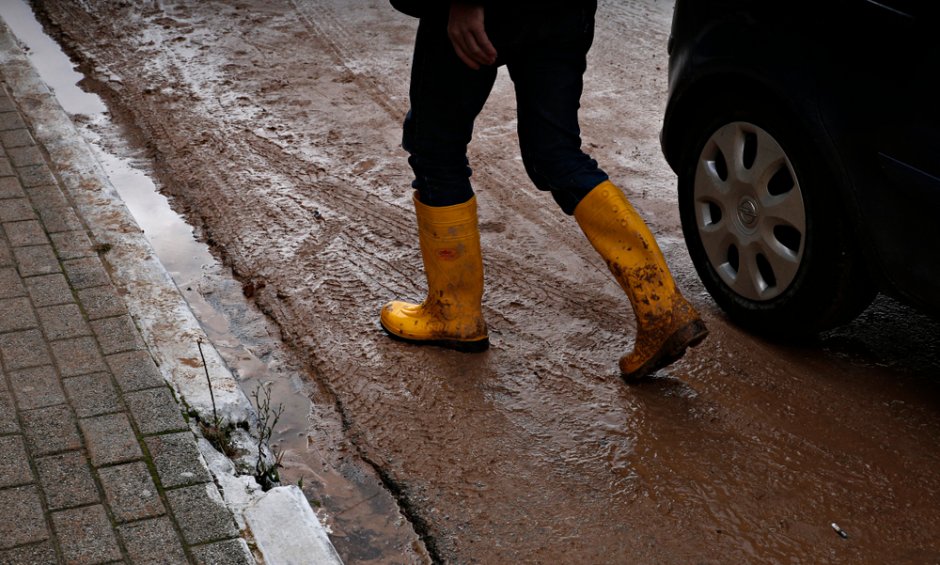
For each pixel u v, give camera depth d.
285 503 2.58
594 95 5.93
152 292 3.51
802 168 3.09
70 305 3.33
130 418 2.80
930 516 2.71
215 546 2.39
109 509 2.47
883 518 2.70
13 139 4.63
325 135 5.35
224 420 2.94
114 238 3.83
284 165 4.99
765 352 3.44
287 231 4.35
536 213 4.52
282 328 3.65
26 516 2.43
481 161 5.06
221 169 4.93
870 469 2.88
